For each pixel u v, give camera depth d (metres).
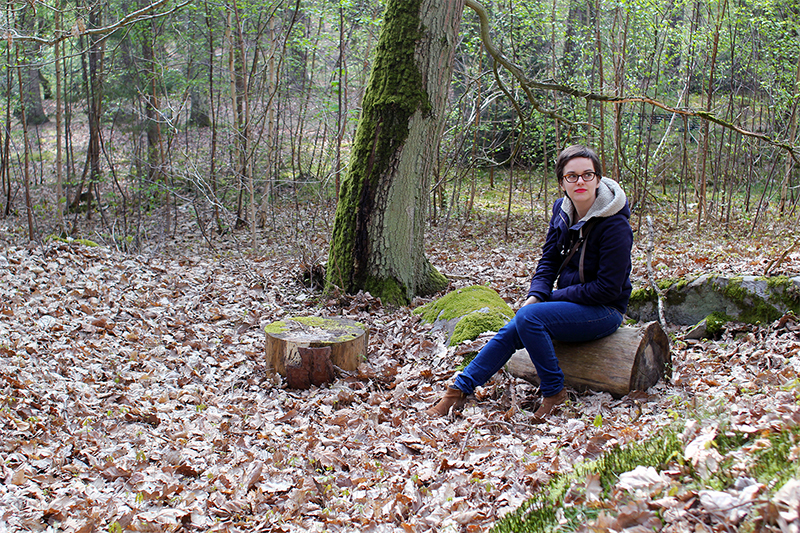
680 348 4.12
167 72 12.19
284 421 3.59
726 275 4.38
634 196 10.06
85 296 5.79
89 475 2.94
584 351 3.44
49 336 4.80
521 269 7.23
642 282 5.48
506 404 3.52
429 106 5.84
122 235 10.24
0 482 2.80
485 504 2.38
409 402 3.74
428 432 3.23
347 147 14.54
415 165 5.96
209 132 15.49
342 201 6.14
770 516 1.52
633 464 2.10
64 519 2.56
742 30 10.14
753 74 10.79
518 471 2.56
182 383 4.23
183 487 2.80
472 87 11.31
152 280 6.75
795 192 10.80
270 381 4.19
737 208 10.88
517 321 3.29
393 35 5.78
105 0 10.59
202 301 6.16
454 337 4.33
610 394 3.33
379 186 5.90
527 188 14.52
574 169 3.19
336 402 3.81
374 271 6.01
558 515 1.94
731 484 1.75
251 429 3.49
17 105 13.04
